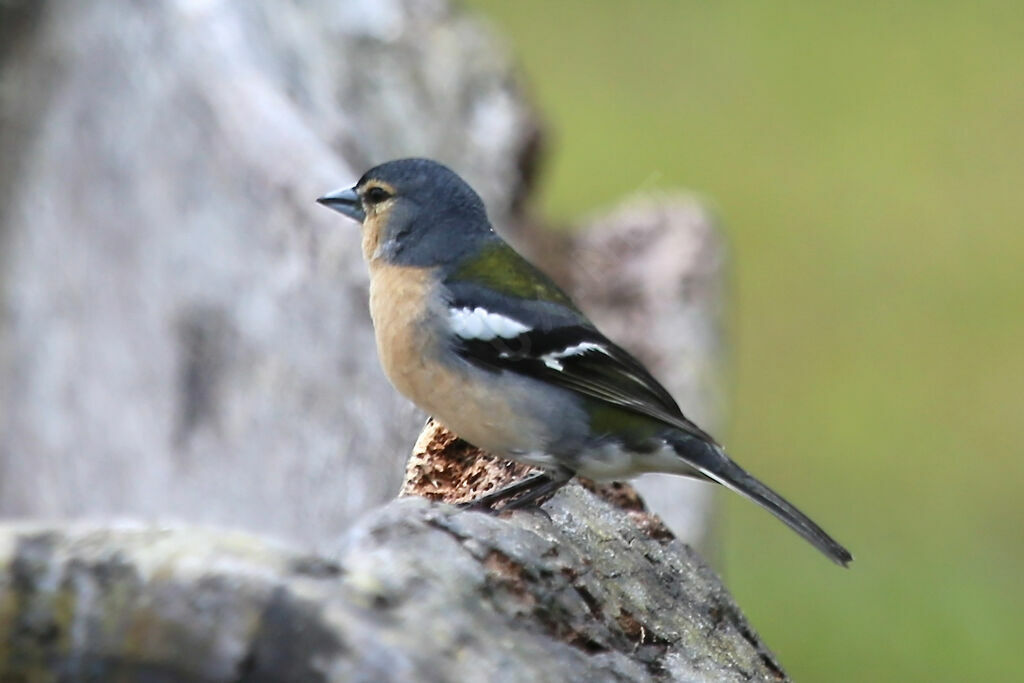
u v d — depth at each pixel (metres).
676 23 24.89
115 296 12.78
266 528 10.80
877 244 20.95
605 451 7.06
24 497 14.09
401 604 4.45
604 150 21.72
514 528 5.24
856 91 23.59
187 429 11.84
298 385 10.62
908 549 16.78
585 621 5.11
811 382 19.39
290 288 10.80
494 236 7.83
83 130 13.33
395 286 7.54
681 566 6.30
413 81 14.31
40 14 13.95
